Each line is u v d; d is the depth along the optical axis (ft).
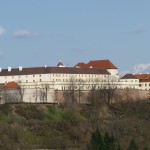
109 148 587.27
